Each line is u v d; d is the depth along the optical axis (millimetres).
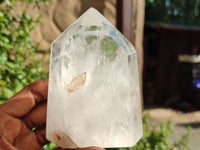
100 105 141
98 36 142
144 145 545
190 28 1446
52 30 514
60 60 144
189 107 1433
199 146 833
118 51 143
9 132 173
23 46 389
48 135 150
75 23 150
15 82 330
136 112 152
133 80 149
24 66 379
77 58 142
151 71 1619
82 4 532
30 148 184
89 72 141
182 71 1565
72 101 141
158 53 1567
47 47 511
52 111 147
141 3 597
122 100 144
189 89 1514
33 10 491
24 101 184
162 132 577
